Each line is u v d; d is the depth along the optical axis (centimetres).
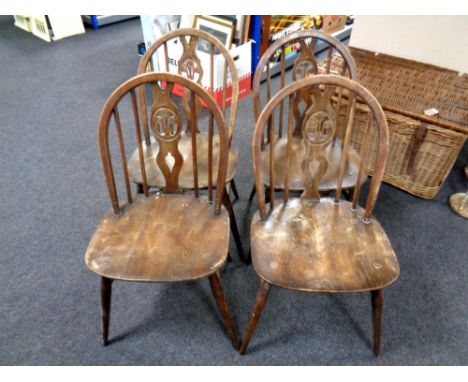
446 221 169
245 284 143
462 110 150
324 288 93
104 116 99
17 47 334
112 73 294
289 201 120
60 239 159
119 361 120
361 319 131
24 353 121
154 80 99
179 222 112
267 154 138
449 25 158
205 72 232
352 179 127
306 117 104
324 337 126
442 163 161
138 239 106
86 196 182
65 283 142
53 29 343
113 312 133
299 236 107
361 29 182
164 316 132
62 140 220
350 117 103
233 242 159
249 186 189
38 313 132
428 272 146
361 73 171
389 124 162
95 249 103
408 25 168
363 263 99
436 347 123
